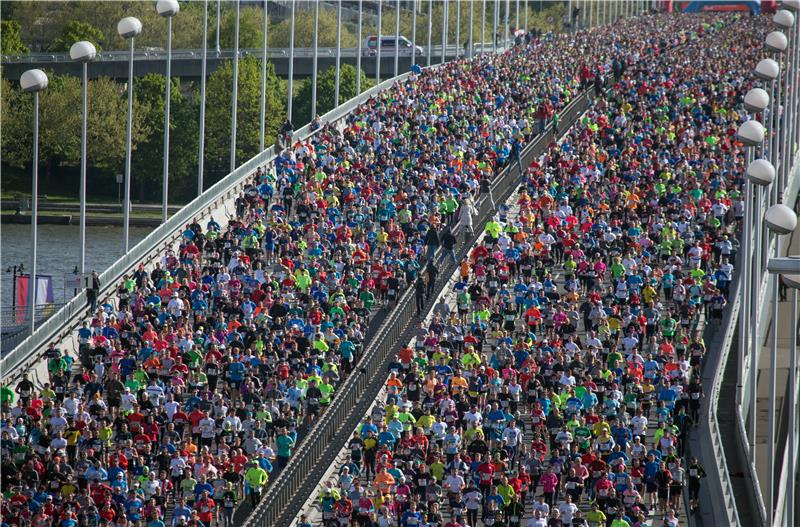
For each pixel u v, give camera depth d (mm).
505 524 185750
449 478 189625
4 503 183125
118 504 185750
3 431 196500
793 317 173250
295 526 190625
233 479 189625
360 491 184500
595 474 193125
